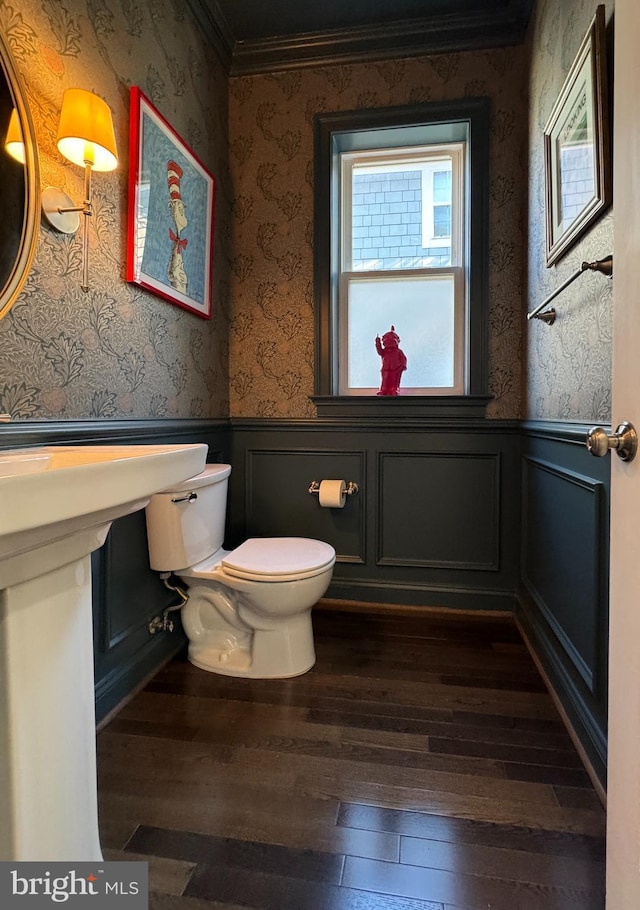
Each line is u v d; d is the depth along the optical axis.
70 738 0.80
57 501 0.58
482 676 1.68
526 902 0.90
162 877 0.94
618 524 0.74
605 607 1.18
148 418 1.66
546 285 1.76
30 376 1.14
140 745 1.32
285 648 1.67
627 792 0.71
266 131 2.33
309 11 2.07
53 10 1.19
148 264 1.61
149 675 1.68
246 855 0.99
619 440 0.71
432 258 2.38
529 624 1.92
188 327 1.96
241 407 2.41
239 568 1.60
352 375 2.44
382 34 2.16
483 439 2.21
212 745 1.32
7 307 1.04
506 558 2.21
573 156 1.41
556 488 1.60
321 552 1.74
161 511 1.61
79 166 1.29
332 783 1.19
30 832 0.70
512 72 2.13
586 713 1.28
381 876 0.95
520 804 1.12
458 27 2.11
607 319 1.19
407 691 1.58
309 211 2.32
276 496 2.39
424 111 2.18
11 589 0.67
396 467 2.29
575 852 1.00
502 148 2.16
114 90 1.44
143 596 1.65
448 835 1.04
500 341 2.19
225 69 2.29
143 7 1.60
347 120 2.24
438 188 2.37
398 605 2.30
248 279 2.38
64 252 1.25
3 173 1.03
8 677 0.67
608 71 1.18
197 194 1.97
